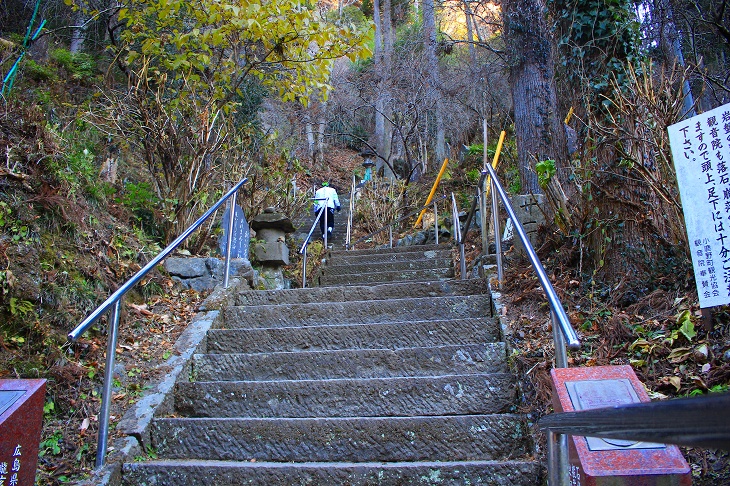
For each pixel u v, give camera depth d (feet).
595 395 6.15
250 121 33.01
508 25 29.30
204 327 13.17
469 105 50.96
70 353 11.35
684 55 23.53
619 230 12.42
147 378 11.14
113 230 15.38
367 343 12.58
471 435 9.33
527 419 9.29
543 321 11.83
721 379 8.55
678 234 11.73
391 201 36.78
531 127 27.45
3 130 13.79
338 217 40.45
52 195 13.55
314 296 15.46
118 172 22.17
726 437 2.20
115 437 9.41
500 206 22.89
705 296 9.23
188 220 17.57
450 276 21.03
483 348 11.45
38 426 6.97
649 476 5.43
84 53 32.37
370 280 21.40
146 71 18.72
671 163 11.73
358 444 9.43
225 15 18.29
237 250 17.74
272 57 19.65
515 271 15.19
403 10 78.33
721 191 9.20
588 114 13.52
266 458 9.46
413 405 10.39
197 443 9.65
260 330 12.85
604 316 11.40
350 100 58.13
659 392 8.87
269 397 10.71
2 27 29.09
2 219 12.09
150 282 14.74
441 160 54.49
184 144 18.29
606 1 13.98
